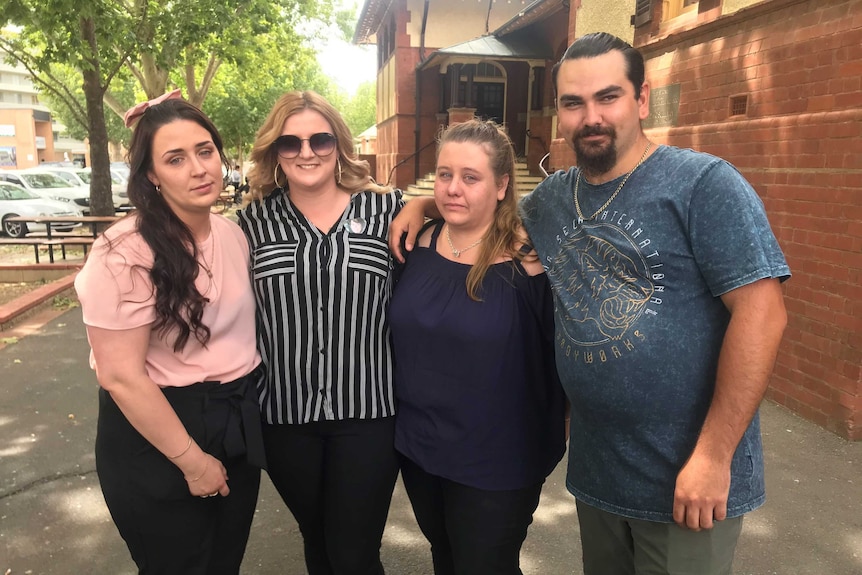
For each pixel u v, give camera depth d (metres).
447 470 2.12
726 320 1.71
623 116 1.75
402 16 17.88
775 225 4.52
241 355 2.03
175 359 1.93
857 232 3.88
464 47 14.54
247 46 17.77
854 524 3.16
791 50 4.41
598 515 1.98
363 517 2.30
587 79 1.74
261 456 2.04
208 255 1.98
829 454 3.84
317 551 2.48
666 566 1.80
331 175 2.23
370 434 2.23
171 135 1.83
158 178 1.88
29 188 18.09
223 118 29.47
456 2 18.02
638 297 1.71
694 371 1.69
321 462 2.29
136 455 1.90
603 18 7.37
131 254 1.79
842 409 4.02
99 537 3.11
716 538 1.74
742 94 4.93
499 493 2.10
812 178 4.19
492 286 2.06
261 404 2.20
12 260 12.09
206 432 1.95
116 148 52.03
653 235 1.70
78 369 5.65
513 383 2.08
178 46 13.72
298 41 22.95
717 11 5.19
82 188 20.33
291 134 2.12
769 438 4.05
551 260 1.94
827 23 4.11
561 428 2.23
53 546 3.04
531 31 15.48
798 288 4.35
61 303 8.30
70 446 4.10
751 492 1.76
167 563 1.99
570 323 1.81
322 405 2.16
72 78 27.95
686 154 1.74
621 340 1.71
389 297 2.29
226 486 2.01
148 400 1.81
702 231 1.63
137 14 13.98
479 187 2.04
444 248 2.21
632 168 1.79
